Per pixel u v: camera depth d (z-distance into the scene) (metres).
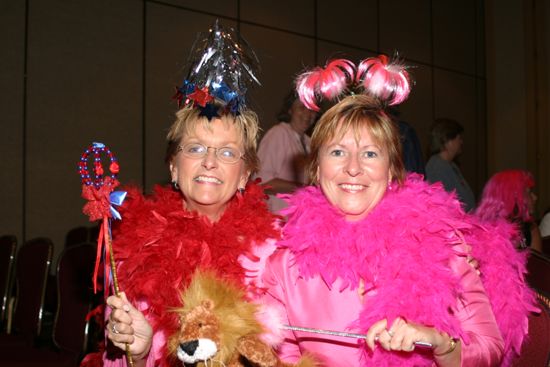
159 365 1.72
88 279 3.10
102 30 5.88
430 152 4.71
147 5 6.15
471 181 9.63
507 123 9.80
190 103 1.88
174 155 1.88
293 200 1.86
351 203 1.67
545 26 9.57
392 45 8.52
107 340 1.78
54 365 3.04
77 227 5.57
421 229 1.64
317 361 1.59
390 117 1.72
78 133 5.75
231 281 1.48
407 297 1.48
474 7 9.89
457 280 1.54
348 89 1.85
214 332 1.25
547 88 9.53
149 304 1.76
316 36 7.56
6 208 5.37
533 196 3.90
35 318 3.49
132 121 6.06
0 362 3.06
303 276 1.70
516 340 1.80
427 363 1.58
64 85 5.66
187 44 6.41
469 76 9.71
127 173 6.01
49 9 5.59
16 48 5.43
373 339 1.39
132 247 1.83
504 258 1.90
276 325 1.40
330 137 1.67
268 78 6.98
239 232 1.88
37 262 3.63
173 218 1.87
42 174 5.56
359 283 1.68
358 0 8.09
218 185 1.82
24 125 5.46
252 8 6.92
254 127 1.90
